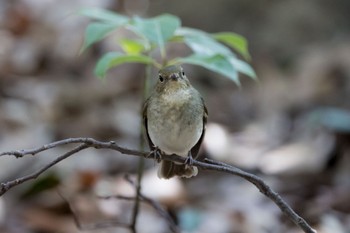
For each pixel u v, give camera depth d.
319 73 15.45
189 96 7.34
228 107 15.27
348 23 16.69
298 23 16.64
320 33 16.50
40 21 17.91
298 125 14.08
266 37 16.52
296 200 11.45
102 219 10.87
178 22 7.18
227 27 16.70
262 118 14.73
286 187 11.80
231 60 7.47
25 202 11.23
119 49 16.66
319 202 11.39
